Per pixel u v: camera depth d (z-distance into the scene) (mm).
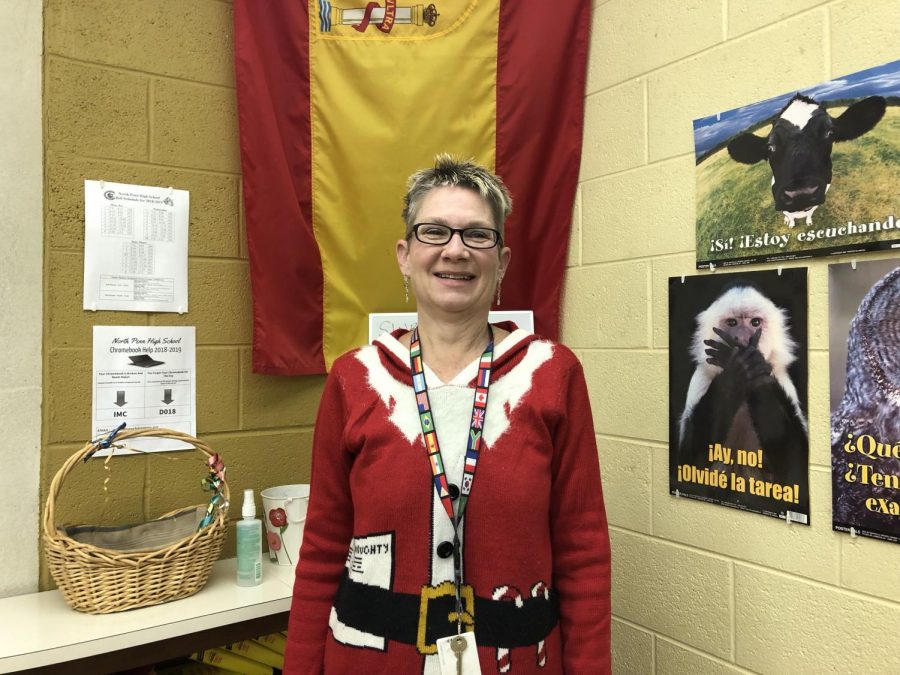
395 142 1795
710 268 1490
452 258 1079
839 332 1250
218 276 1774
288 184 1765
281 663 1715
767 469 1363
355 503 1091
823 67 1274
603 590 1059
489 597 997
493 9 1810
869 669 1192
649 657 1608
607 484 1746
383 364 1151
